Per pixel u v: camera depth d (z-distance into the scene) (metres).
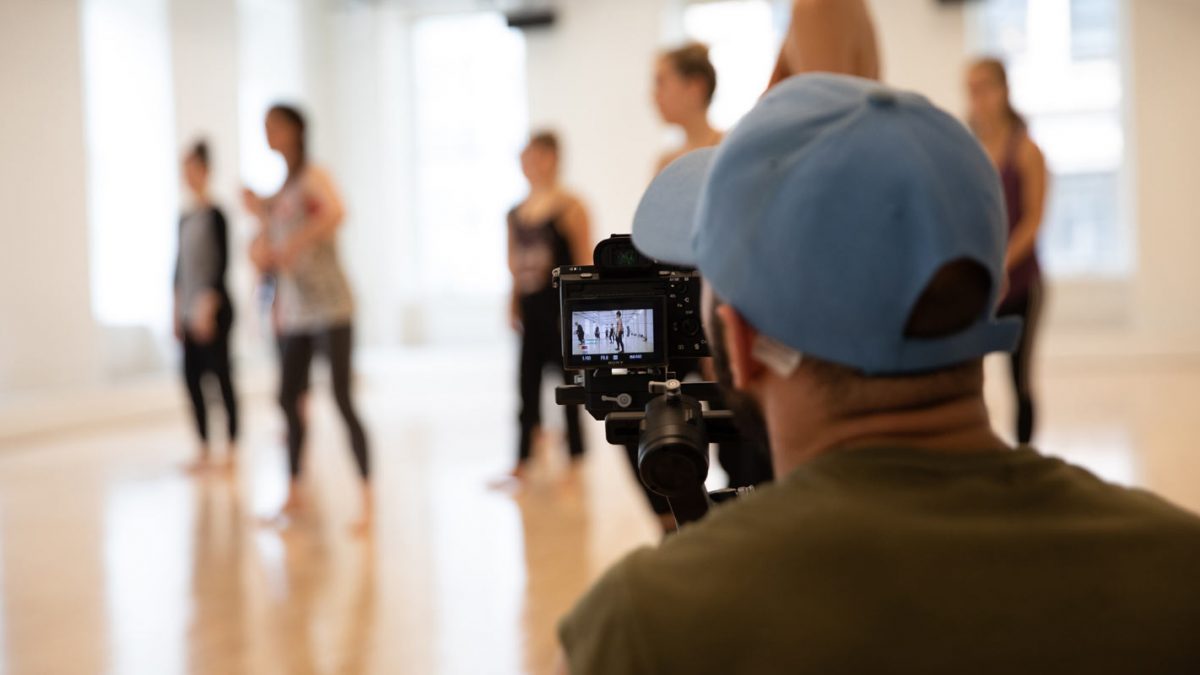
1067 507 0.76
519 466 5.47
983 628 0.70
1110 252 12.03
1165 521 0.75
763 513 0.76
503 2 12.84
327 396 10.66
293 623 3.26
